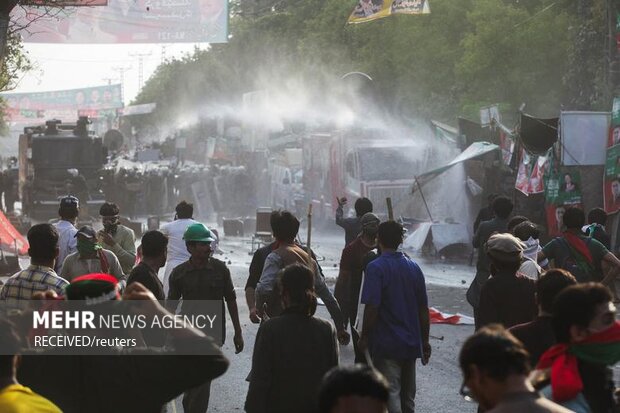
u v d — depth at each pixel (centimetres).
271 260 2319
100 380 1222
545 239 6091
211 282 2183
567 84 9488
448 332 3738
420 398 2683
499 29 10412
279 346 1638
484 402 999
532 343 1525
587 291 1203
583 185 5884
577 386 1188
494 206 3016
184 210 2734
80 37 5488
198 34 5566
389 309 2145
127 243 2781
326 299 2358
